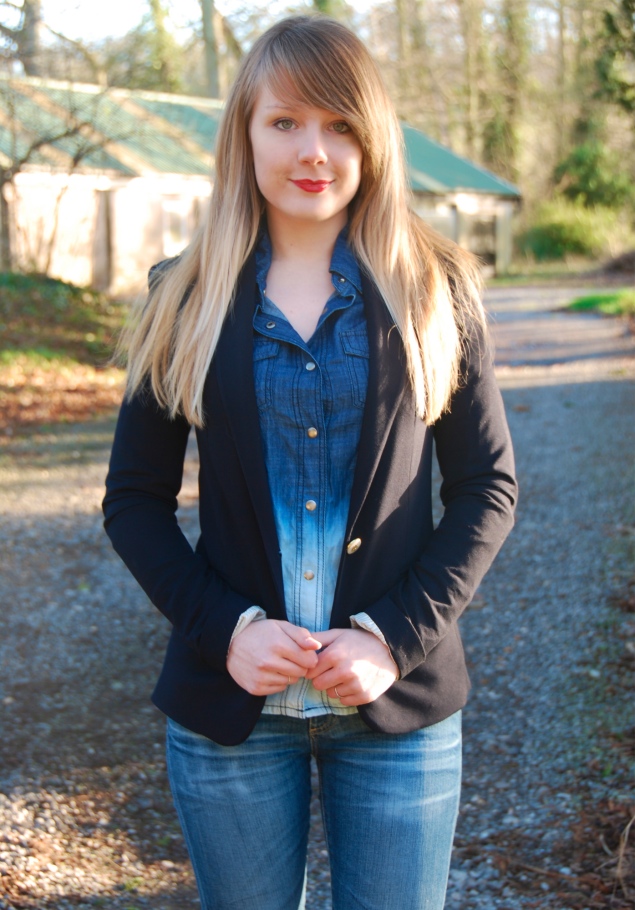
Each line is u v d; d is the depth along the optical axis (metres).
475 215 28.75
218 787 1.54
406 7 33.69
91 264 19.44
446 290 1.64
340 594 1.53
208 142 22.94
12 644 4.30
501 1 33.00
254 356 1.55
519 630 4.22
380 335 1.54
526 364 12.18
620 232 31.28
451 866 2.67
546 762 3.16
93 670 4.05
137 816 3.02
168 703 1.59
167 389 1.62
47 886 2.63
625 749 3.15
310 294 1.62
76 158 15.48
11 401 9.61
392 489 1.54
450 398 1.61
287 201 1.57
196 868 1.58
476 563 1.53
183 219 21.47
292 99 1.53
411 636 1.47
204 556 1.65
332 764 1.58
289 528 1.55
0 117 17.06
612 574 4.77
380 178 1.61
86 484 7.10
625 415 8.73
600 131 33.03
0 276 13.70
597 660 3.84
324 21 1.58
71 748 3.40
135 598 4.88
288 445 1.54
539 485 6.57
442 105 35.47
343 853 1.56
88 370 11.19
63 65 15.47
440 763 1.56
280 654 1.45
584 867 2.59
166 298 1.65
